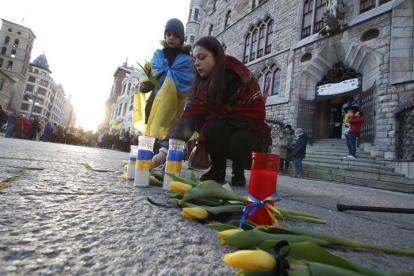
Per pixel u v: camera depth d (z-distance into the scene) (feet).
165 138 8.04
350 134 25.45
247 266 1.59
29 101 282.15
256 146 7.41
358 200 8.48
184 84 8.80
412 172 19.88
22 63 218.59
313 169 25.59
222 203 3.86
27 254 1.87
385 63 27.35
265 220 3.08
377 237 3.67
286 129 27.04
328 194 9.45
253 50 50.01
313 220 4.01
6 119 51.49
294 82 37.73
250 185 3.19
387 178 20.20
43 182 4.78
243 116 7.41
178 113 8.80
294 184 12.93
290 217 4.00
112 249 2.17
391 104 25.88
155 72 9.21
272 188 3.09
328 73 34.86
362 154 26.50
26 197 3.53
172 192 4.17
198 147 7.96
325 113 41.50
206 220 3.22
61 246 2.10
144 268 1.90
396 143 24.20
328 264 1.77
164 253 2.22
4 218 2.55
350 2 32.81
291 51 39.09
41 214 2.86
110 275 1.74
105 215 3.14
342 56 33.24
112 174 7.27
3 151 10.25
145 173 5.68
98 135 88.69
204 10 74.59
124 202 3.93
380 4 29.99
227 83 7.27
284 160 26.53
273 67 43.29
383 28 28.40
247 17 52.47
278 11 44.06
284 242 1.66
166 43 9.49
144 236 2.57
